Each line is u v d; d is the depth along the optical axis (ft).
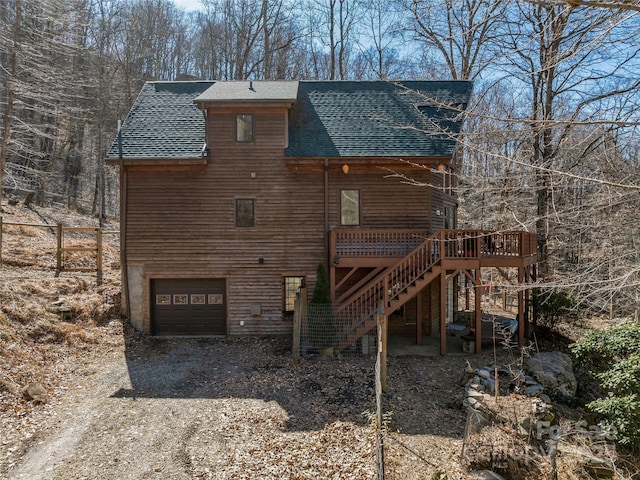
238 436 27.40
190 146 48.60
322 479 22.88
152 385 35.24
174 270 48.78
